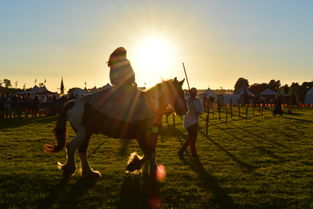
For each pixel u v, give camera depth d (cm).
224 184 816
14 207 646
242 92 6450
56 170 923
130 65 849
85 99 823
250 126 2327
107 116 811
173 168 984
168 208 657
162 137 1728
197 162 1085
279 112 3350
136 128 836
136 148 1380
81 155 839
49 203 674
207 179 859
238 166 1028
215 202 691
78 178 841
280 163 1083
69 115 827
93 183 803
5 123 2634
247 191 763
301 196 732
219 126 2334
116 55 842
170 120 2955
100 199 700
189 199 708
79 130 816
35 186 771
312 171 966
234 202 688
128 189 766
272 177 892
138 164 889
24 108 3384
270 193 750
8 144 1478
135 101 834
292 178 885
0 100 3266
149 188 775
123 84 839
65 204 671
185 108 923
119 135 837
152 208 657
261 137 1734
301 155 1222
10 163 1048
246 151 1304
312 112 4062
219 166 1023
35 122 2741
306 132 1955
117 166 1010
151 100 859
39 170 918
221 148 1373
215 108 5172
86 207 656
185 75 1171
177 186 791
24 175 845
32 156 1195
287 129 2125
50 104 3812
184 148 1177
